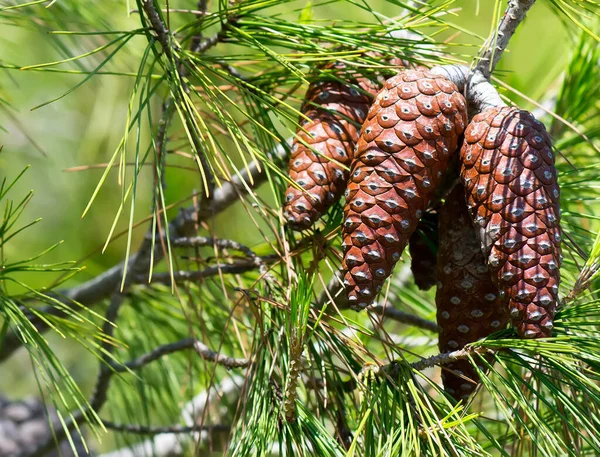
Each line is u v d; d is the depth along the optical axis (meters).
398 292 0.89
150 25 0.69
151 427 0.85
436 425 0.63
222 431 0.82
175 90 0.67
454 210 0.66
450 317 0.66
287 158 0.74
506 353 0.64
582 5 0.68
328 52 0.69
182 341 0.80
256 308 0.68
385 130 0.64
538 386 0.69
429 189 0.64
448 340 0.67
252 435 0.66
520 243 0.63
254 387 0.68
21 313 0.70
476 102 0.67
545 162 0.64
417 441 0.63
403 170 0.64
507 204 0.63
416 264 0.71
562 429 0.70
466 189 0.65
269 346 0.68
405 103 0.64
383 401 0.65
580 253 0.69
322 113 0.68
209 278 0.82
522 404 0.63
